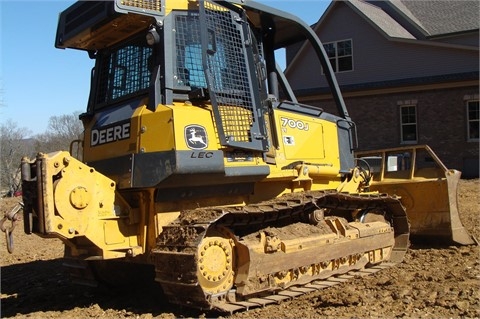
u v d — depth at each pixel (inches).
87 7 244.2
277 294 239.9
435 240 369.1
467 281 265.1
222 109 232.4
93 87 269.0
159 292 269.1
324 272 265.7
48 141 1561.3
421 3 1149.1
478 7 1077.1
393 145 1011.9
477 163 944.9
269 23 287.4
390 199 314.5
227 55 242.7
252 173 239.9
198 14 241.3
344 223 282.7
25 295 277.4
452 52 971.3
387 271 295.1
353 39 1055.0
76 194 209.0
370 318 206.8
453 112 964.6
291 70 1095.0
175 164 211.8
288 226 257.8
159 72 227.6
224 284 220.2
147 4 227.1
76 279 274.7
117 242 222.1
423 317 206.7
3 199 790.5
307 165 274.8
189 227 211.3
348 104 1048.2
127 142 230.5
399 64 1015.0
